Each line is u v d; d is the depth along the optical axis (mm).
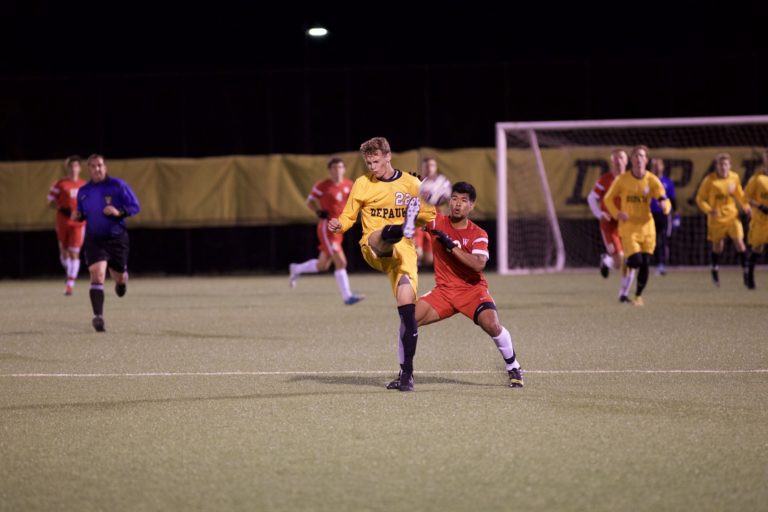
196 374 28812
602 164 80750
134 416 22422
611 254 52031
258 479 16844
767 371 28234
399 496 15727
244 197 81875
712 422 21109
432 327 41031
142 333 40250
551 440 19469
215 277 81312
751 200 57594
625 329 39281
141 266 82875
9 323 44938
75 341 37625
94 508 15391
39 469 17797
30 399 24781
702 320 42156
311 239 82812
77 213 40906
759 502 15289
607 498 15516
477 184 81125
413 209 24312
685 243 81688
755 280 67812
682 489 15992
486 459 18000
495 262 83000
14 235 82875
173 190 82062
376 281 75500
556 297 55875
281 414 22375
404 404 23406
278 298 59031
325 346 35281
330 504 15352
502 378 27438
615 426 20734
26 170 81938
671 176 80375
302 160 81562
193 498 15812
